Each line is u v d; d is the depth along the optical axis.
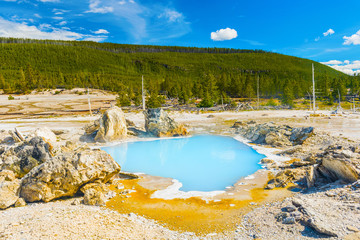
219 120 50.59
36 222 9.91
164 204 13.38
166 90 147.12
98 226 10.02
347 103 96.62
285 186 15.18
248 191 14.91
